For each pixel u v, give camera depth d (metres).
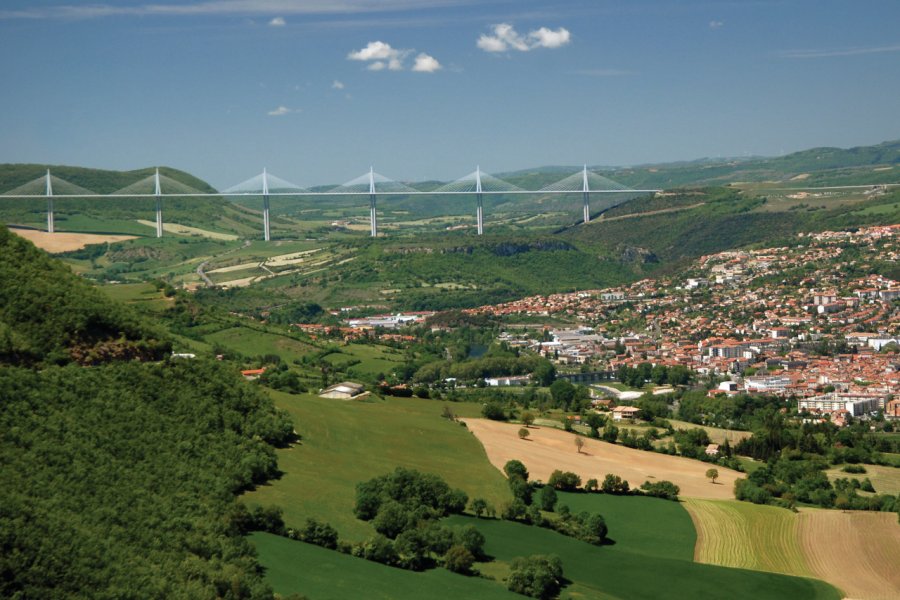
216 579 125.44
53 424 157.50
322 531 148.00
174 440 168.25
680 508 194.12
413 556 146.38
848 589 159.50
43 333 187.88
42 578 119.69
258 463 168.88
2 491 134.25
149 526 137.25
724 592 154.00
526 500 186.38
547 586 143.00
